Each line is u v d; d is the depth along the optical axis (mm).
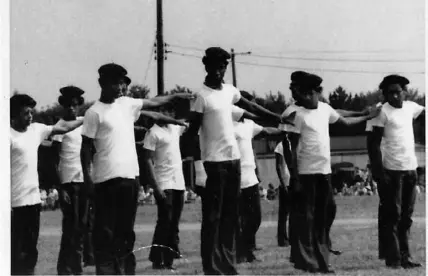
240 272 10039
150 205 21172
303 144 10164
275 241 14062
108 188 8859
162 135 10797
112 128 8898
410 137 10570
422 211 17094
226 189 9367
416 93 13000
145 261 11719
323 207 10180
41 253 12539
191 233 15570
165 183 10828
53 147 10367
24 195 9352
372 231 14977
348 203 21391
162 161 10859
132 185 8930
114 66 8961
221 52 9414
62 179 10422
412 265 10508
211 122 9344
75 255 10320
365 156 23688
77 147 10453
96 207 8961
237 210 9469
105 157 8891
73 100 10172
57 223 16875
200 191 10922
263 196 18516
